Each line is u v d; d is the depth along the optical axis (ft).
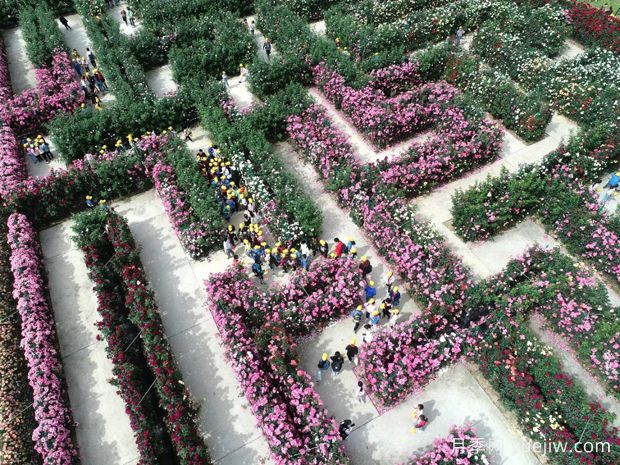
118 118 92.43
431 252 68.85
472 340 59.67
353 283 64.90
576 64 102.58
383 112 89.61
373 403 59.36
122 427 58.54
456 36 122.21
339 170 80.79
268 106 93.66
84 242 72.33
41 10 126.31
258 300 64.80
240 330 60.44
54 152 95.25
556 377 55.16
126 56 109.81
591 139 82.94
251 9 135.13
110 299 65.92
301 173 88.89
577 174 81.00
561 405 54.08
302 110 93.35
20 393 59.11
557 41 112.06
